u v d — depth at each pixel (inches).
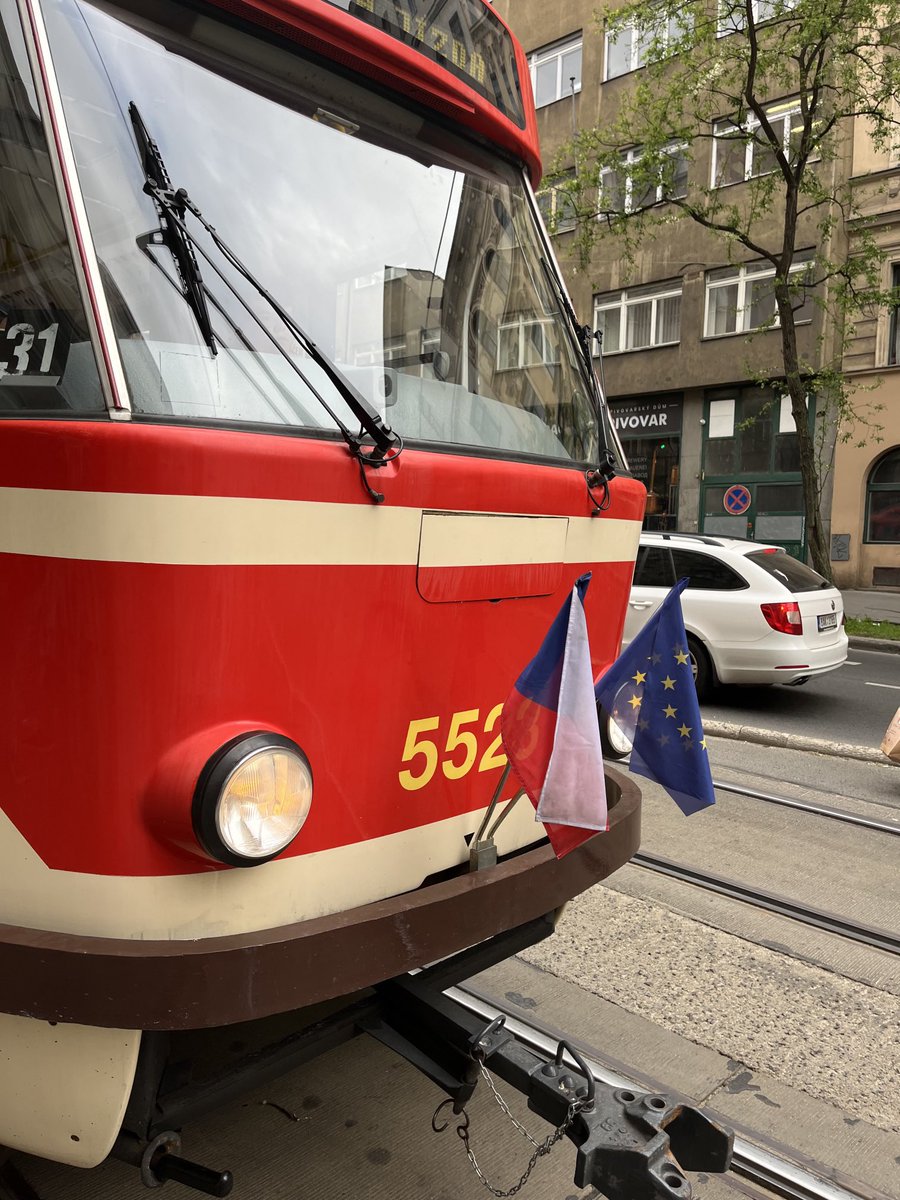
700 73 582.2
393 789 91.2
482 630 98.0
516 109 123.0
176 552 70.8
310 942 76.8
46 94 76.5
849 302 619.2
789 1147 111.0
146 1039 79.8
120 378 72.6
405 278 103.3
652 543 372.2
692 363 861.2
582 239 667.4
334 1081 121.6
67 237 74.9
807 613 346.3
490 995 140.2
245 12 91.6
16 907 76.7
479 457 97.7
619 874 186.5
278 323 86.3
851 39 559.2
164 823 73.1
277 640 77.7
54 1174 103.3
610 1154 75.8
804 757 281.4
